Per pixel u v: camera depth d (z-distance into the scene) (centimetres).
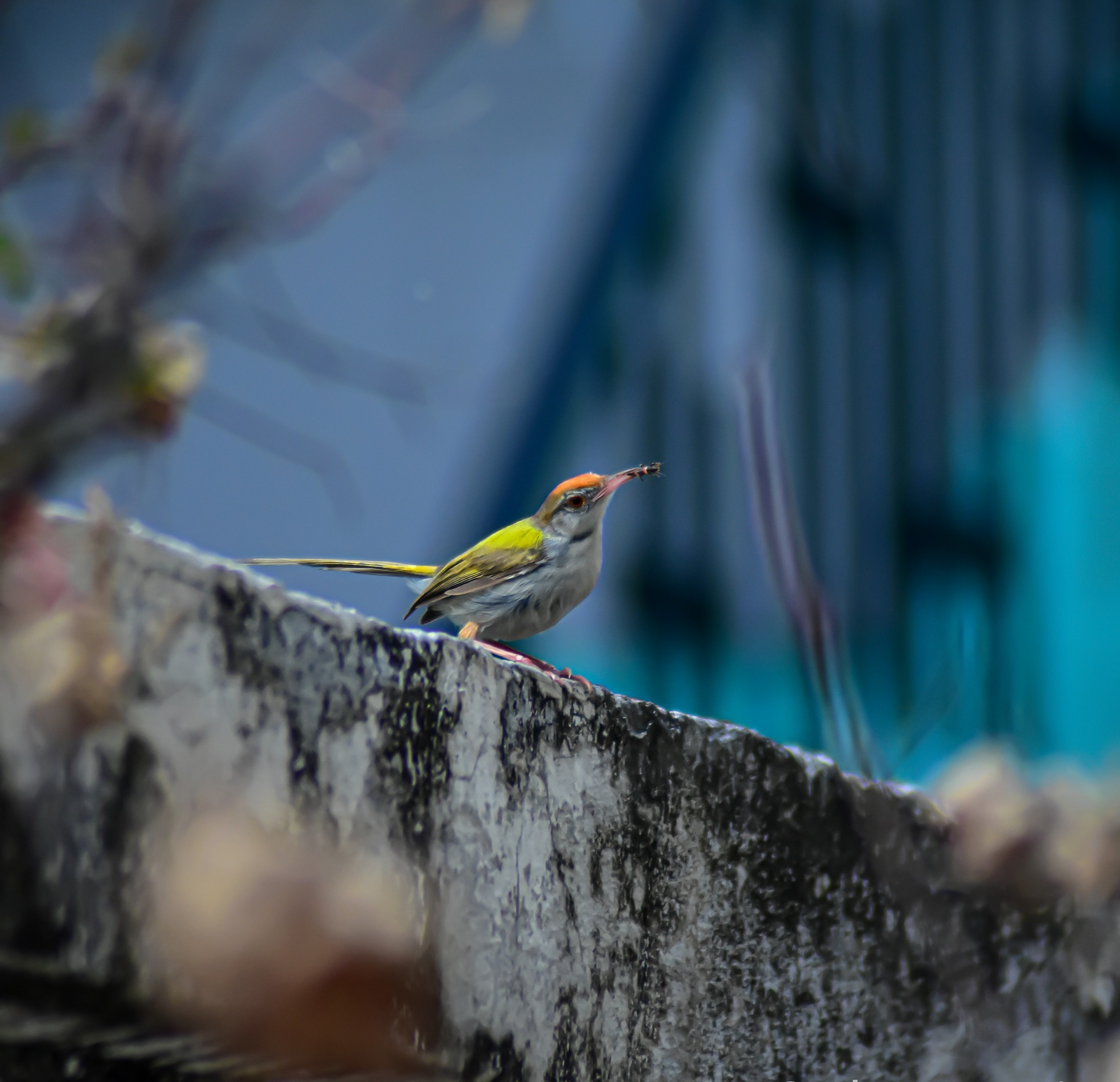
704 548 941
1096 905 904
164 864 778
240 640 864
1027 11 987
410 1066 886
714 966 895
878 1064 898
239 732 852
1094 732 945
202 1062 738
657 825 895
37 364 684
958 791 903
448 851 888
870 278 948
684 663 941
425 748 888
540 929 891
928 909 900
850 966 898
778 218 946
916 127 956
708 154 946
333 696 886
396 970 717
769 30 948
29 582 707
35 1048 738
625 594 941
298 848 875
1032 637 946
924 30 965
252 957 696
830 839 898
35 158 746
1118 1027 905
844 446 945
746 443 901
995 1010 902
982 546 946
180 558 823
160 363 751
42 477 671
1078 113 996
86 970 727
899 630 943
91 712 717
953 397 948
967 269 951
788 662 938
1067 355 966
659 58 946
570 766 892
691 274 945
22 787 706
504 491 941
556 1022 891
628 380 944
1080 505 948
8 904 697
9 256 706
